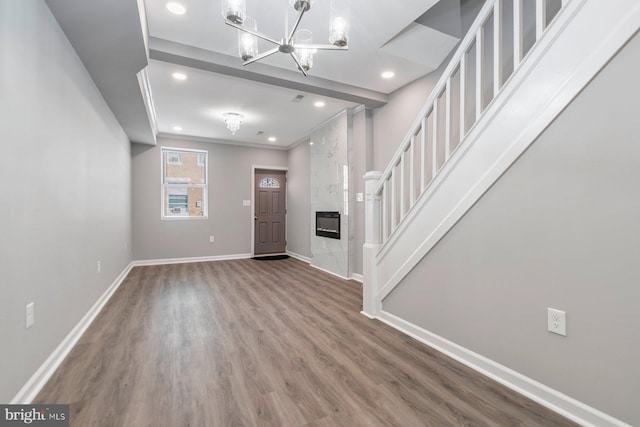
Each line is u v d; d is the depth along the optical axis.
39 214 1.62
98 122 2.86
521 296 1.60
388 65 3.05
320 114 4.48
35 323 1.58
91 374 1.77
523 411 1.45
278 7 2.16
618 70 1.23
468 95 2.84
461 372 1.81
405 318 2.42
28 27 1.49
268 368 1.85
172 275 4.53
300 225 6.12
